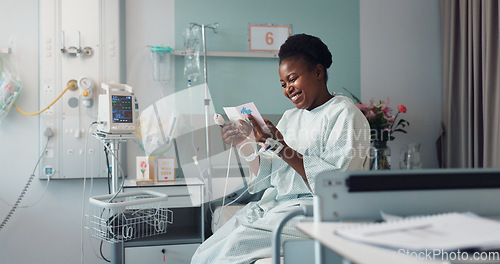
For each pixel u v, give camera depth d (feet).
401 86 12.30
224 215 8.63
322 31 11.84
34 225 10.59
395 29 12.31
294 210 3.44
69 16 10.48
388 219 3.00
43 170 10.37
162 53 10.89
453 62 11.79
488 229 2.60
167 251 8.66
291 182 6.69
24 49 10.56
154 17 11.07
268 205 6.95
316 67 6.77
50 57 10.41
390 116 11.14
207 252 6.43
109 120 8.06
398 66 12.30
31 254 10.57
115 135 8.07
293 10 11.70
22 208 10.53
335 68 11.91
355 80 12.01
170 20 11.14
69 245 10.70
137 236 8.48
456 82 11.83
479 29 10.98
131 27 10.94
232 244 6.02
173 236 9.19
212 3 11.32
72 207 10.71
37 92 10.59
